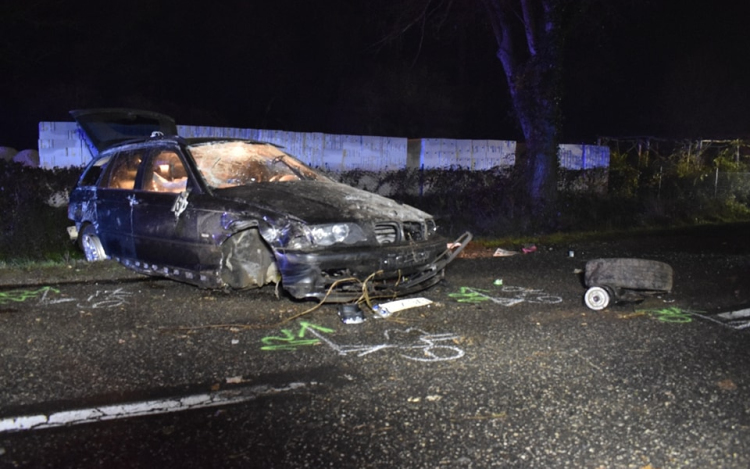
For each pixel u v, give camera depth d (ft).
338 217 19.03
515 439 11.38
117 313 19.27
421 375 14.42
